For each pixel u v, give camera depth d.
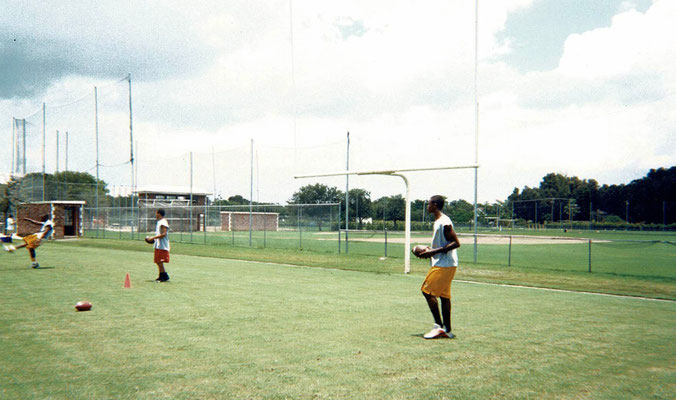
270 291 10.91
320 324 7.34
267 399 4.23
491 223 99.62
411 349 5.96
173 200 55.16
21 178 44.62
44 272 14.13
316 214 32.59
